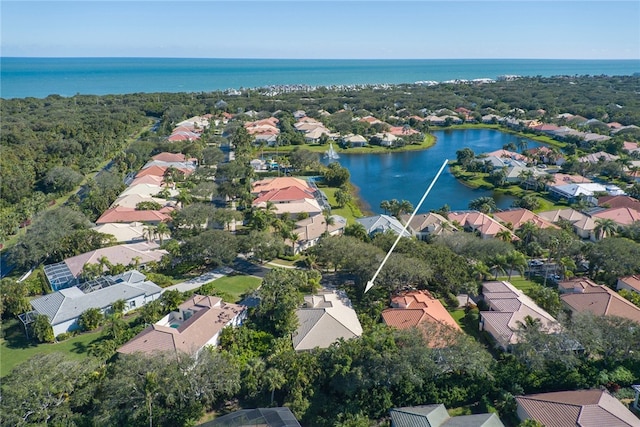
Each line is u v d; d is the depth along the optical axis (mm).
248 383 58406
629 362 63500
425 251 88938
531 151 199375
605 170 172250
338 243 93375
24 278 93750
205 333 69938
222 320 73625
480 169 182375
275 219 115688
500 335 70750
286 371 60000
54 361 58719
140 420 54406
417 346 59469
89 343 73250
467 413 57562
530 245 98250
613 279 92312
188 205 123375
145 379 55656
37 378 55031
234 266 101062
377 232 109000
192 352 63594
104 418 52438
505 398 57531
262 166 187250
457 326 74188
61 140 196500
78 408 57000
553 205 145125
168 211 128500
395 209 128875
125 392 53594
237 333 71812
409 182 174750
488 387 59312
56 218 109000
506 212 126438
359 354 59656
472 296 86375
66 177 153000
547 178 157500
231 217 116812
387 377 57594
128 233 111688
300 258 105562
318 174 180500
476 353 60219
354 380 57094
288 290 77625
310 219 120125
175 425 55438
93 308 77688
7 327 77688
